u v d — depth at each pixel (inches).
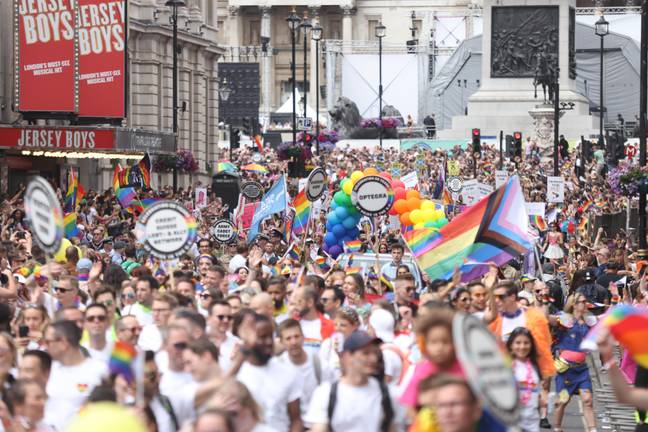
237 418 1203.9
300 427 1560.0
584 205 5536.4
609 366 1221.1
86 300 2101.4
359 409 1423.5
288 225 3764.8
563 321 2283.5
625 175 3831.2
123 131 5629.9
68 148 5556.1
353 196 2847.0
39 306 1790.1
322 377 1605.6
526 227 2210.9
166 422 1368.1
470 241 2228.1
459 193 5600.4
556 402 2322.8
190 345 1387.8
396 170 5836.6
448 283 2073.1
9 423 1392.7
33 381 1382.9
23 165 5949.8
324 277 2573.8
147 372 1368.1
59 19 5531.5
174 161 6555.1
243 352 1531.7
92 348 1635.1
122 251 3179.1
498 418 1045.8
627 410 2608.3
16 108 5570.9
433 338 1167.0
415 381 1284.4
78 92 5561.0
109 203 5290.4
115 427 982.4
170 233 1889.8
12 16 5713.6
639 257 3572.8
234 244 4195.4
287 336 1590.8
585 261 3467.0
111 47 5669.3
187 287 2016.5
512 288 1937.7
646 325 1175.6
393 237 3688.5
